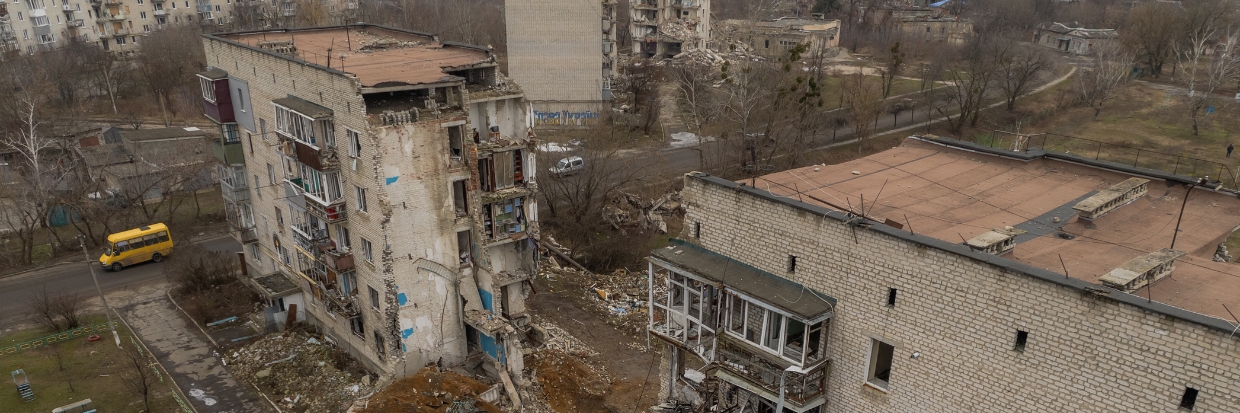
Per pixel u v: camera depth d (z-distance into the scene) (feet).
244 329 132.77
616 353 122.52
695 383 87.15
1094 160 88.28
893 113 286.25
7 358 121.39
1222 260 75.72
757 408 81.87
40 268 159.94
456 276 110.32
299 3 395.55
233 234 150.30
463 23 361.71
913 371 66.39
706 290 80.43
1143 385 52.80
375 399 101.14
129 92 308.19
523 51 273.13
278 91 115.34
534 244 117.08
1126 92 290.97
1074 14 483.92
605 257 158.81
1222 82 292.20
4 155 217.15
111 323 127.03
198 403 109.60
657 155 223.51
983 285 59.47
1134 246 67.97
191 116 279.28
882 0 542.98
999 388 60.75
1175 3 437.17
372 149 96.58
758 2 540.11
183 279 146.30
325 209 109.29
